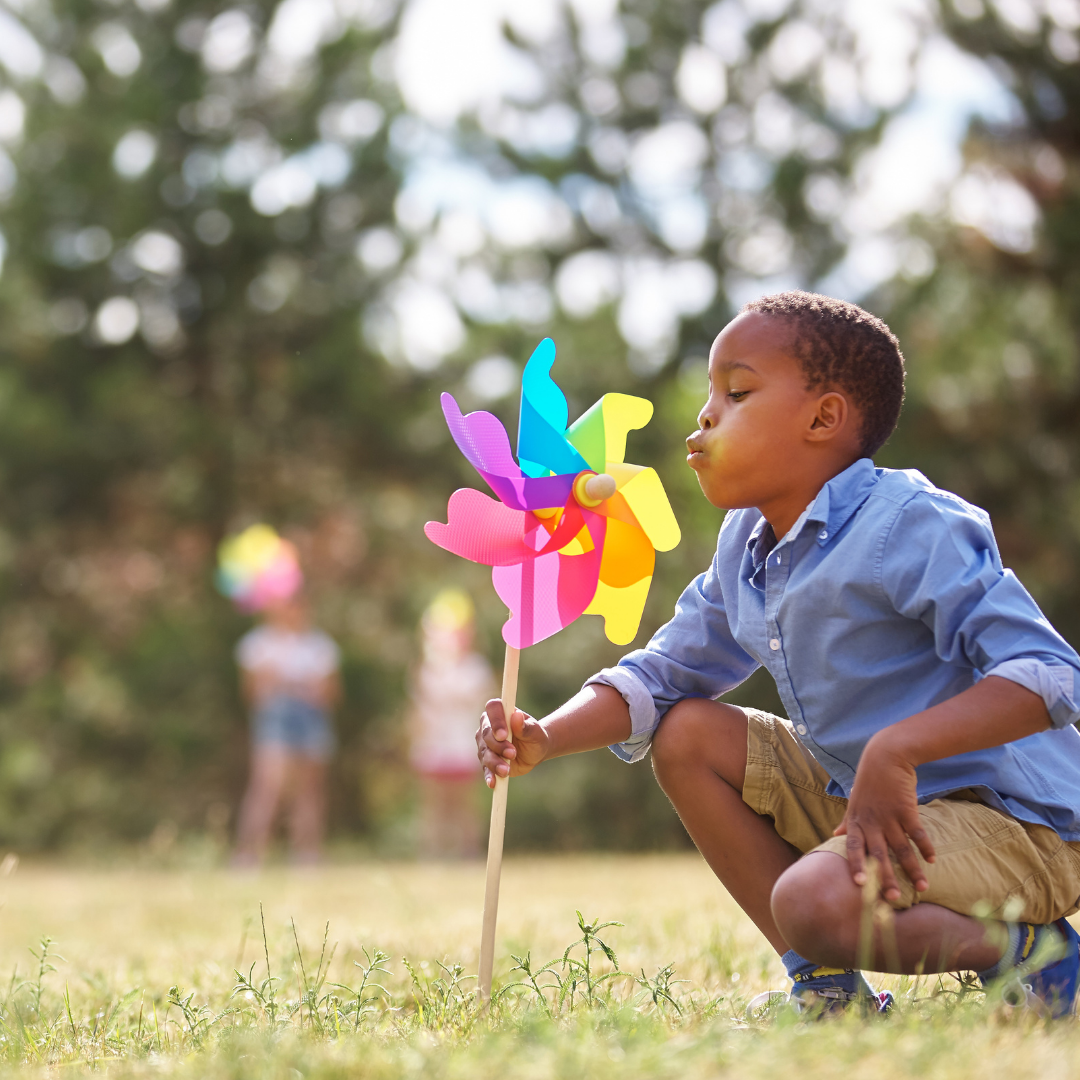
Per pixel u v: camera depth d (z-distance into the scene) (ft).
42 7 48.78
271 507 51.34
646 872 22.70
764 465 7.13
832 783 7.51
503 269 50.98
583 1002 7.29
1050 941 6.31
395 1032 6.79
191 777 51.39
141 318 50.37
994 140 37.29
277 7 49.34
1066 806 6.87
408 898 15.99
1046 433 38.01
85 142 48.19
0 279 48.80
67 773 51.47
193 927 14.52
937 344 37.93
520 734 7.52
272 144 49.75
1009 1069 4.98
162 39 49.16
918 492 6.88
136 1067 6.10
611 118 48.32
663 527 7.82
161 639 49.62
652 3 47.03
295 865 32.63
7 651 51.55
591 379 47.03
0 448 47.42
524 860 32.35
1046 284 37.50
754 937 10.84
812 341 7.09
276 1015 7.39
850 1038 5.41
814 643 7.01
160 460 49.29
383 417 50.85
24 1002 8.38
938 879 6.44
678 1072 5.05
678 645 7.95
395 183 50.62
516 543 7.59
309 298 51.34
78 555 51.47
